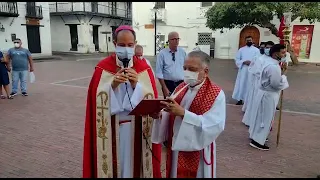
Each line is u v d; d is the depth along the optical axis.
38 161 4.31
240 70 7.93
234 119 6.78
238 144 5.18
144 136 2.91
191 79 2.29
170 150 2.57
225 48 23.88
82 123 6.23
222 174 4.00
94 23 32.34
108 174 2.85
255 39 22.72
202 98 2.30
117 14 34.88
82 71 15.93
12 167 4.11
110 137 2.79
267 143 5.25
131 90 2.79
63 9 31.28
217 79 12.95
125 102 2.77
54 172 3.97
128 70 2.63
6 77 8.65
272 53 4.77
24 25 24.16
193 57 2.29
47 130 5.75
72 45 32.50
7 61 8.72
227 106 8.12
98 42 33.53
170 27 24.98
